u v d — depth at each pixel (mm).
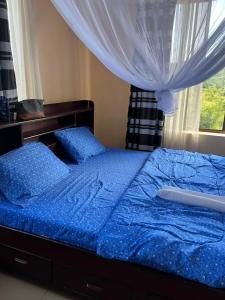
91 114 3439
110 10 1608
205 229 1413
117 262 1403
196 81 1874
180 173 2287
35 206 1694
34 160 2029
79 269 1537
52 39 2822
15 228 1644
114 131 3863
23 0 2197
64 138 2672
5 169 1814
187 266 1246
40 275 1690
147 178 2127
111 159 2785
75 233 1480
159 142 3428
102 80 3742
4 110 1964
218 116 3410
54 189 1955
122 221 1475
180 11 1585
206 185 2041
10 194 1759
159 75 1881
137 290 1411
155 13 1566
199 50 1610
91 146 2885
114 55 1852
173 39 1667
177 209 1629
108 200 1809
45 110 2691
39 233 1579
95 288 1538
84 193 1901
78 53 3396
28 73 2350
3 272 1856
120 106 3740
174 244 1287
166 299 1348
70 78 3271
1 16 1902
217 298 1221
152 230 1389
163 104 2135
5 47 1964
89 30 1770
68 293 1706
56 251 1554
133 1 1552
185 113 3283
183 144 3400
